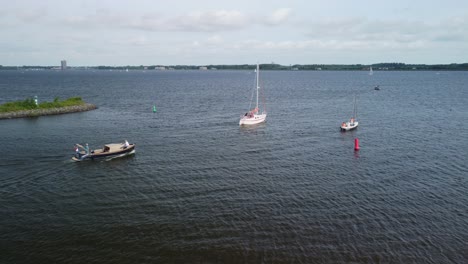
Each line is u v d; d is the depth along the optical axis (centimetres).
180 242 3128
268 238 3197
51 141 6681
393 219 3562
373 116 9619
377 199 4028
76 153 5481
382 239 3197
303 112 10388
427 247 3086
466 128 7938
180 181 4603
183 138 6988
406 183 4516
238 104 12200
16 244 3086
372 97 14612
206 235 3241
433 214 3672
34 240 3153
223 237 3209
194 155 5788
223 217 3591
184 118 9294
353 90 18188
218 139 6912
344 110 10775
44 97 14350
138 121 8850
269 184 4491
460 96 14888
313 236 3234
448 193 4203
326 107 11481
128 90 18212
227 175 4822
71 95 15275
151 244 3098
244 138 7000
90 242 3127
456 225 3456
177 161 5466
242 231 3316
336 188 4353
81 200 4009
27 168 5100
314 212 3703
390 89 18750
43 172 4947
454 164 5281
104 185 4478
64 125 8306
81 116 9631
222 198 4059
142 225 3425
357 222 3494
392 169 5059
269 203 3922
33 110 9656
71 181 4622
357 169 5062
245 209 3775
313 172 4941
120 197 4097
